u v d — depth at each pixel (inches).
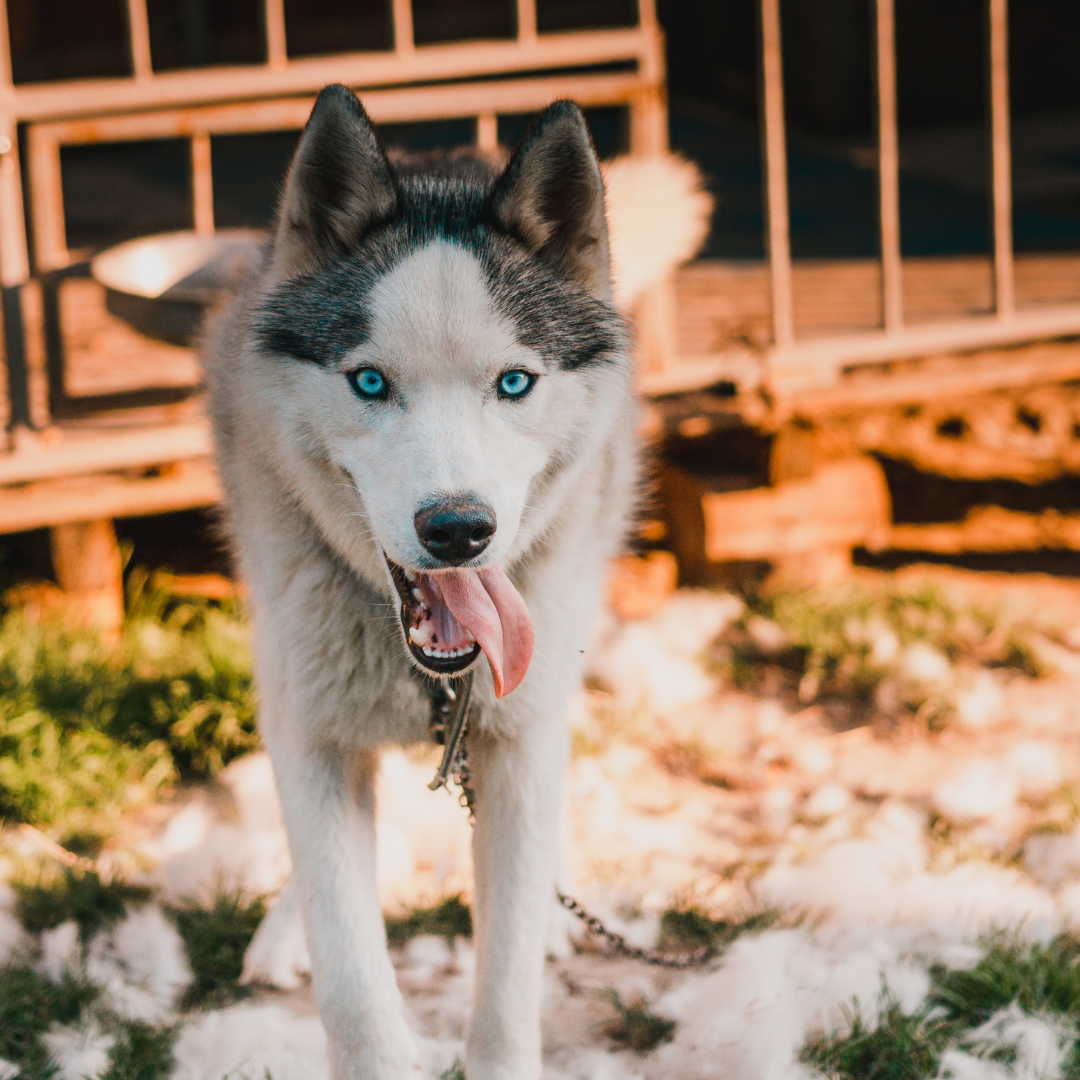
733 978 103.7
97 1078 95.2
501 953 89.0
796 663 178.1
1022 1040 98.2
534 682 92.5
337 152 89.2
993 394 235.3
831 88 432.1
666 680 167.9
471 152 129.1
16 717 144.8
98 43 454.0
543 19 473.4
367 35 459.8
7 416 177.2
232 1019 101.4
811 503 189.2
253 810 135.3
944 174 367.2
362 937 85.8
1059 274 244.7
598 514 101.3
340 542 90.1
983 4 439.5
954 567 206.5
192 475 172.1
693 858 133.0
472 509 78.9
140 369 205.0
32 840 131.3
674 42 501.4
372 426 84.6
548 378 88.1
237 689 154.3
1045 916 114.7
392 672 92.3
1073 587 198.7
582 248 93.5
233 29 458.6
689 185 139.0
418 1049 91.0
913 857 127.0
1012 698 167.3
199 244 171.8
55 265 166.6
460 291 84.0
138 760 145.0
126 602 183.8
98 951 112.6
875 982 104.5
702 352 198.5
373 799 96.4
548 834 92.8
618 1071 99.3
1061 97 445.1
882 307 218.2
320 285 88.9
